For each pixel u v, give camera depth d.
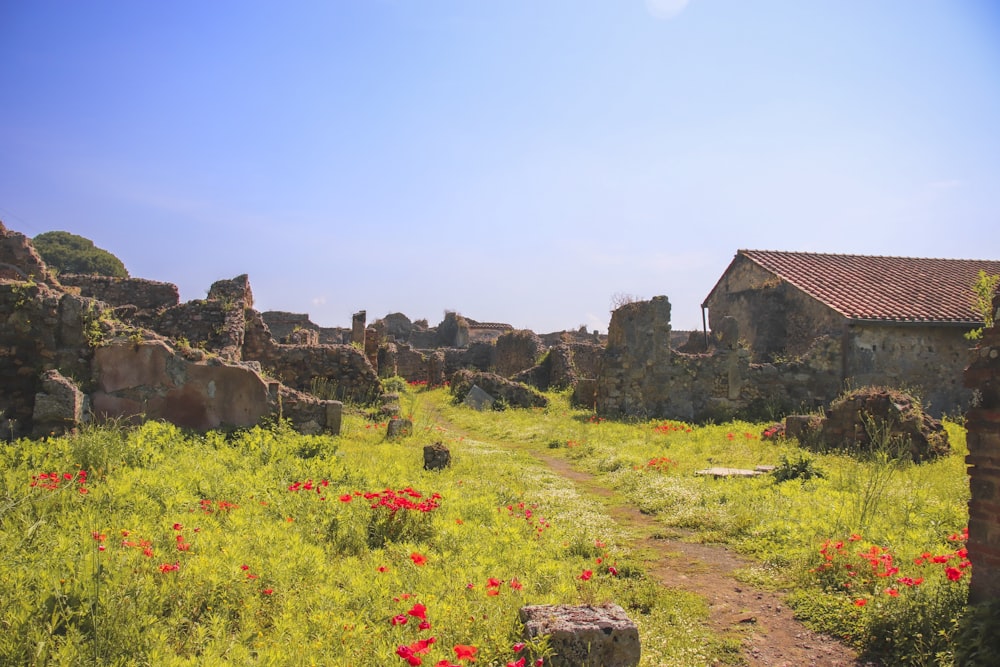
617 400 19.66
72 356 9.92
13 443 8.07
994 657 4.02
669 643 4.74
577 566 6.08
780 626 5.14
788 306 21.78
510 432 16.67
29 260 16.97
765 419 18.81
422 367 34.97
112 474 7.08
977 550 4.54
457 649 3.50
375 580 4.90
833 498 8.11
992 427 4.51
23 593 3.98
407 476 8.96
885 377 19.27
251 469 8.27
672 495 8.97
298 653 3.77
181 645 3.82
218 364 10.57
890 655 4.54
